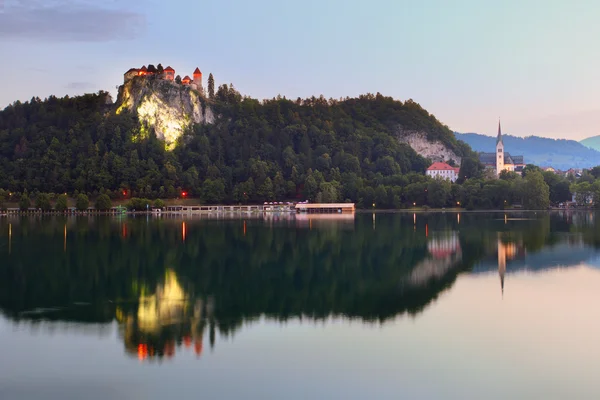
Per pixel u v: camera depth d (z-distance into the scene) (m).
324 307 102.50
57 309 101.50
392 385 66.75
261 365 73.00
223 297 111.44
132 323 92.06
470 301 104.50
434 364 72.69
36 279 129.75
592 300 103.56
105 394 65.38
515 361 73.31
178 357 76.19
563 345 78.94
